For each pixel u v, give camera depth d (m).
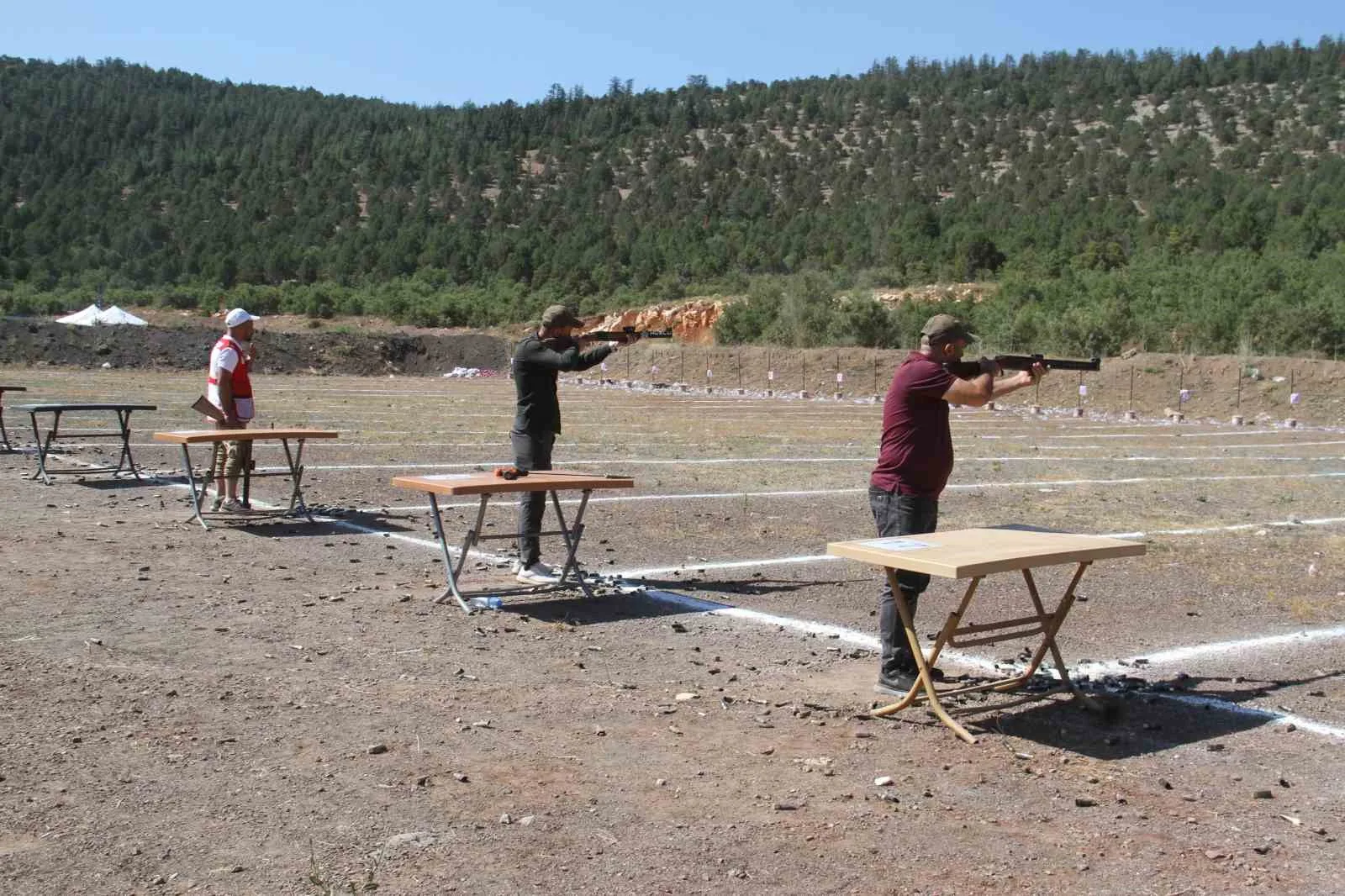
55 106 139.50
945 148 116.00
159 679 5.45
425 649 6.13
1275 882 3.62
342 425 20.86
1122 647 6.49
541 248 93.88
